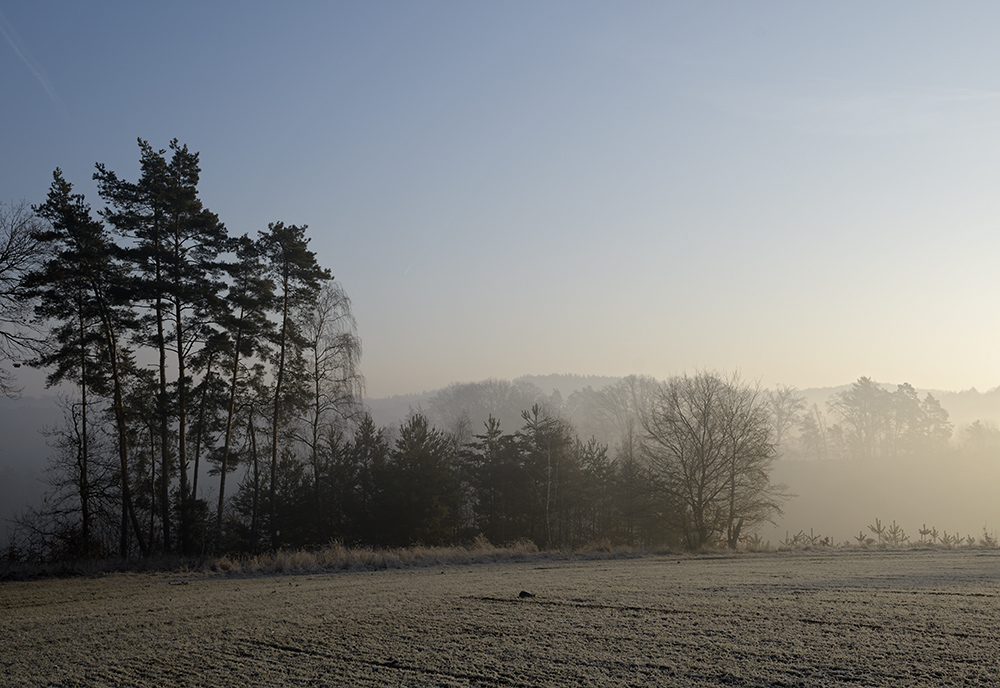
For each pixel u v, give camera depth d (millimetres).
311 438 40688
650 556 29047
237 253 35250
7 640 9719
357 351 37281
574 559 26672
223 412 37406
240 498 45344
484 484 53312
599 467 56688
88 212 32594
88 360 33438
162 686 6930
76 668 7820
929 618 9469
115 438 35906
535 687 6480
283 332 35906
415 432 46062
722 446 43125
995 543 32656
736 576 16797
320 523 38594
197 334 34031
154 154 33750
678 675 6746
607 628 9195
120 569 23469
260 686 6805
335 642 8766
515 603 11852
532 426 54875
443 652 8000
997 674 6492
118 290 31312
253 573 21672
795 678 6531
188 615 11594
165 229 33812
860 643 7898
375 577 18875
